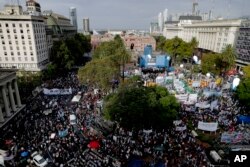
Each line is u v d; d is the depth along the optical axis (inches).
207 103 2086.6
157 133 1626.5
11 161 1274.6
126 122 1584.6
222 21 4744.1
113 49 3814.0
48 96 2460.6
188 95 2134.6
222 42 4675.2
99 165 1253.1
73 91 2645.2
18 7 3663.9
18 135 1546.5
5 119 1879.9
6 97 1923.0
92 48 6924.2
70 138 1521.9
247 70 3122.5
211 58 3489.2
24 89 2487.7
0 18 3088.1
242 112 2063.2
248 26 3863.2
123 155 1347.2
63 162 1279.5
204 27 5531.5
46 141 1471.5
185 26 7076.8
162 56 3882.9
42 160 1249.4
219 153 1422.2
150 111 1581.0
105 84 2448.3
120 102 1699.1
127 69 3740.2
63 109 2046.0
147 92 1788.9
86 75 2502.5
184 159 1327.5
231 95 2495.1
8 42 3238.2
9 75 1995.6
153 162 1289.4
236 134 1565.0
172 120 1667.1
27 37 3233.3
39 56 3481.8
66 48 3774.6
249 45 3846.0
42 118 1839.3
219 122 1841.8
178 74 3368.6
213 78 3344.0
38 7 4650.6
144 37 6688.0
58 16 5728.3
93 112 1990.7
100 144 1467.8
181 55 4950.8
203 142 1573.6
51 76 3309.5
